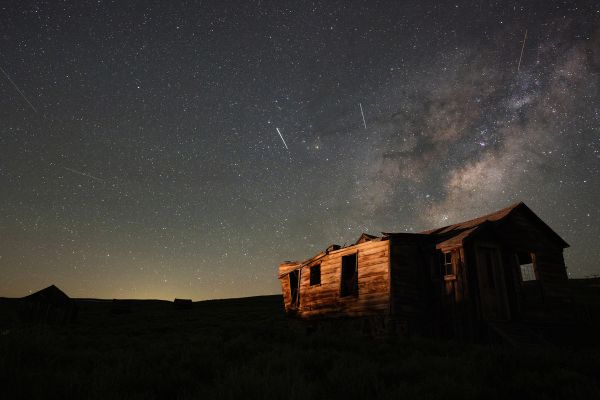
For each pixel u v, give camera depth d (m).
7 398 4.68
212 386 5.68
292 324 22.66
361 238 20.83
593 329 17.14
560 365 7.91
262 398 4.77
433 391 5.53
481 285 15.69
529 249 17.78
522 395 5.88
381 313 16.38
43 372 5.75
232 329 15.08
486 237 16.58
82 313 55.00
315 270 22.22
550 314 16.98
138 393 5.33
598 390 5.57
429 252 17.12
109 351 9.59
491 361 7.72
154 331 26.62
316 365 7.42
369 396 5.25
